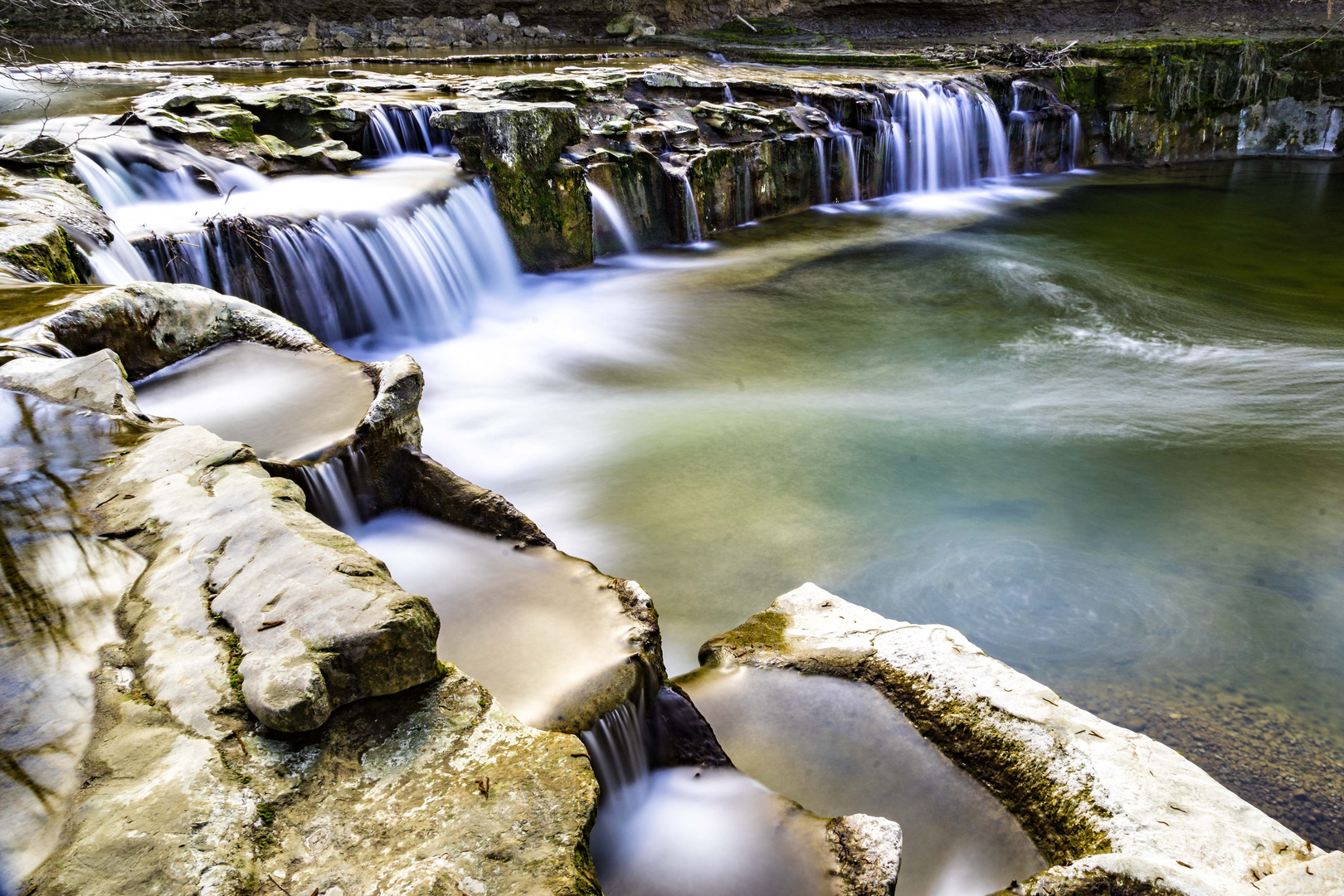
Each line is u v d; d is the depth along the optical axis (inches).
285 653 98.5
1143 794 115.1
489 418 296.2
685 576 215.6
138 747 90.7
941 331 381.7
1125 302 418.0
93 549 116.6
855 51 746.2
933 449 279.4
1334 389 323.9
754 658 149.3
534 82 490.6
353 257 328.5
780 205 544.7
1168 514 245.0
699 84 543.2
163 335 189.5
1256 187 650.2
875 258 473.7
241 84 521.0
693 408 306.5
